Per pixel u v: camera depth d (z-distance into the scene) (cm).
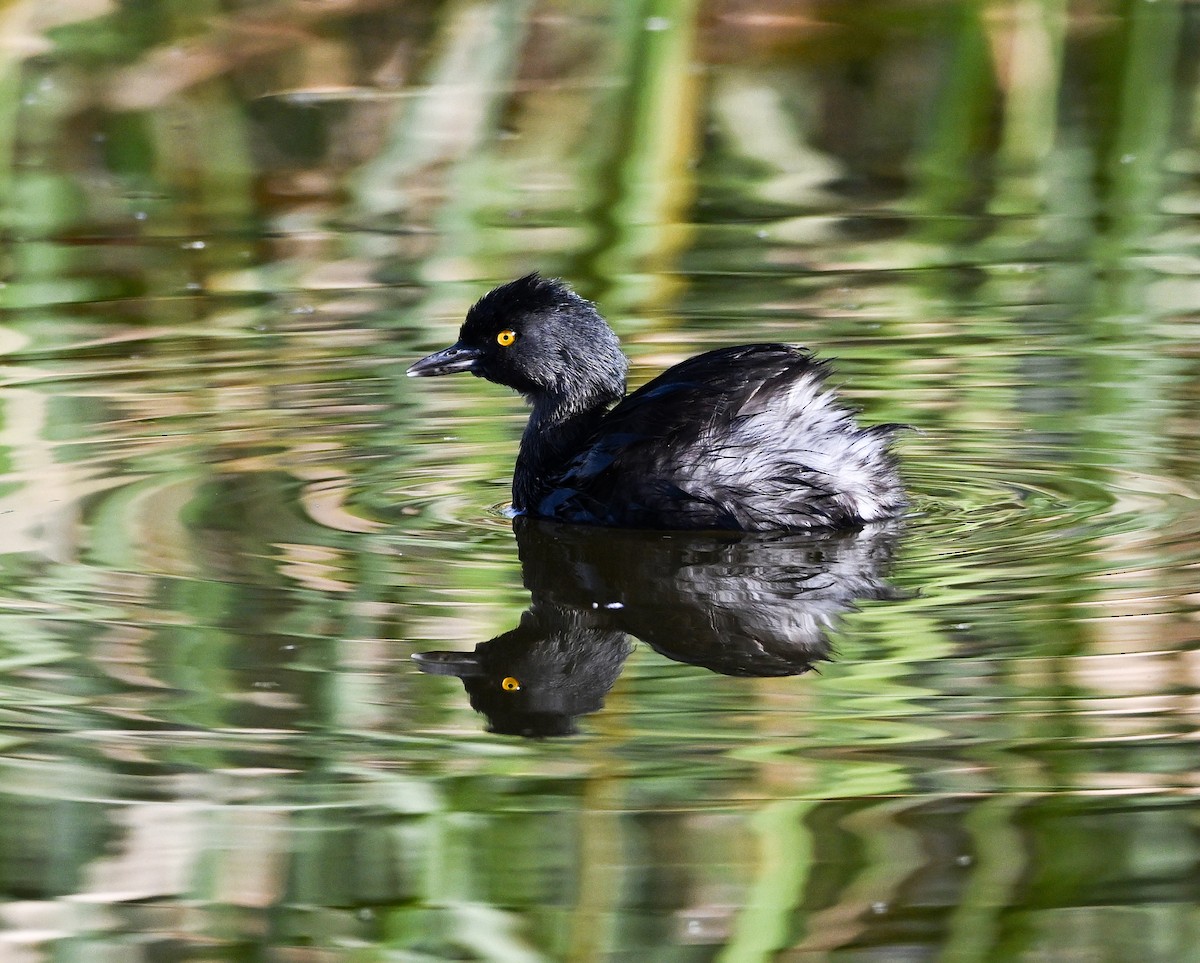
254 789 842
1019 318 1636
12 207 2023
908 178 2116
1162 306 1662
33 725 897
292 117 2184
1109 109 2162
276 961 734
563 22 2153
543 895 766
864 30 2250
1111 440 1316
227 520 1184
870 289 1731
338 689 938
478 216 1978
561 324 1295
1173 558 1075
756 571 1093
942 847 783
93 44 2170
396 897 766
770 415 1170
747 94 2250
